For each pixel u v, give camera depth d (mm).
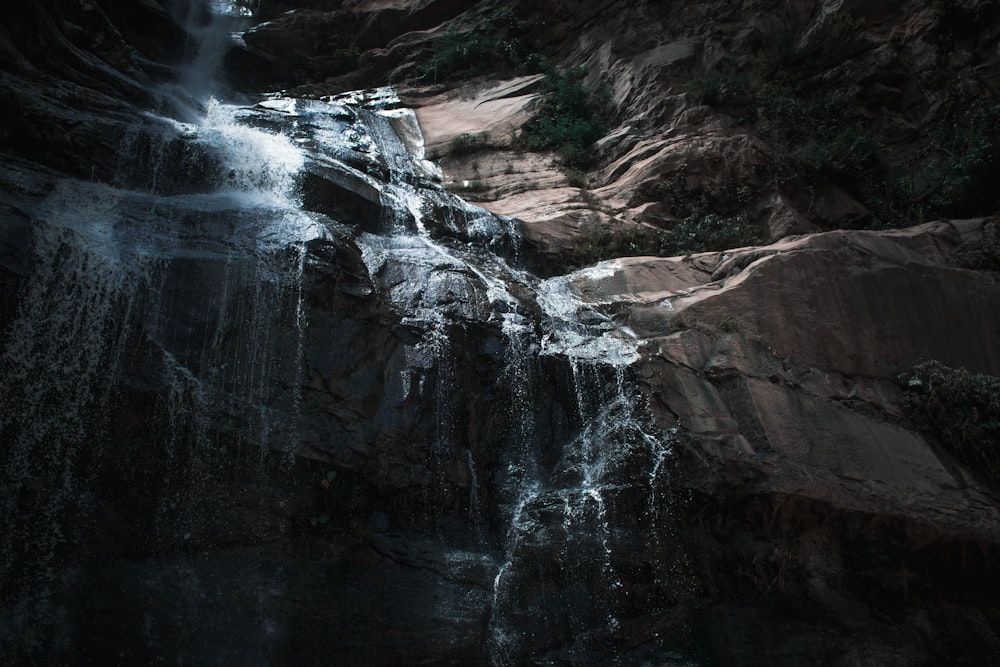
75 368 6930
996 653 8242
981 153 13516
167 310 7434
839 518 8570
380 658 6992
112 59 13953
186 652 6539
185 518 6867
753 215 13320
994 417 9773
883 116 16156
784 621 8148
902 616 8383
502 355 9008
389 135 16109
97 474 6727
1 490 6395
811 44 16750
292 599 6992
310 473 7449
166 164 9805
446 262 9859
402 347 8469
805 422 9266
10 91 9062
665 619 7934
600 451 8609
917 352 10672
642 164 13961
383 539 7535
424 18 21625
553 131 15617
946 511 8836
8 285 6828
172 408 7090
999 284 11445
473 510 8062
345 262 8516
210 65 19984
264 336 7738
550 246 11859
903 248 11523
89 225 7668
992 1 15727
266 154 10562
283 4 24078
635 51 17922
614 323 10094
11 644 6137
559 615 7633
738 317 10133
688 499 8516
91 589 6422
